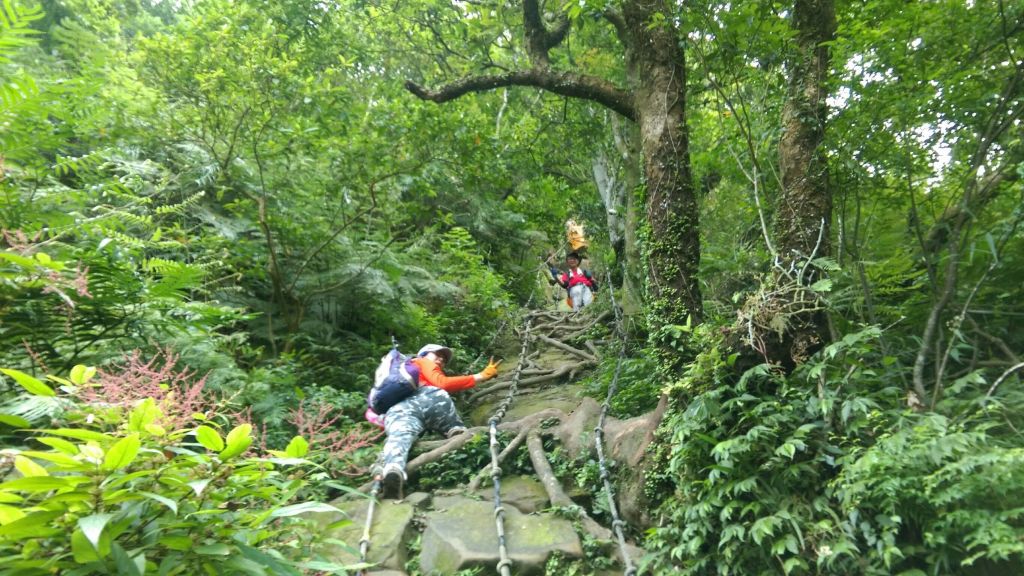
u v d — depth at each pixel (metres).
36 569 1.49
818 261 3.52
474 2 8.98
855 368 3.32
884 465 2.78
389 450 4.80
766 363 3.49
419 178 7.16
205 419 2.03
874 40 3.60
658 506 3.97
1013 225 3.44
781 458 3.26
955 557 2.74
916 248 4.35
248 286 6.76
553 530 3.90
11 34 3.32
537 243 13.81
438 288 8.37
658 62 4.73
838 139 3.82
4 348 3.20
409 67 11.84
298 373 6.11
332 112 6.70
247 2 7.50
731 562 3.20
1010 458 2.47
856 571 2.87
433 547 3.82
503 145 8.45
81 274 3.23
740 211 6.71
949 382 3.68
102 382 2.11
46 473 1.58
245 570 1.67
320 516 4.05
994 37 3.81
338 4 8.61
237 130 6.26
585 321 10.30
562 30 7.79
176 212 5.15
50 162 4.97
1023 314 3.70
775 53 4.25
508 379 8.01
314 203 7.04
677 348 4.24
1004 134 3.87
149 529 1.62
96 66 5.64
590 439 4.87
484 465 5.09
